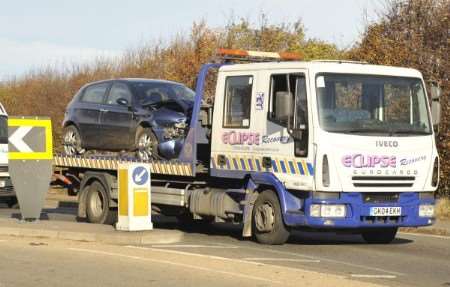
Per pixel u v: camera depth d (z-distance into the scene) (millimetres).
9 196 27969
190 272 12805
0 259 14117
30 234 17375
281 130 16438
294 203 16453
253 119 17094
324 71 16016
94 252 14938
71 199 32719
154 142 19438
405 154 16438
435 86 16938
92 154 21609
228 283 11898
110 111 20891
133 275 12555
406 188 16469
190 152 18438
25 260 14016
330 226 15836
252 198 17281
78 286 11711
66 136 22438
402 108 16625
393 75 16625
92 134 21469
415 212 16609
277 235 16719
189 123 18875
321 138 15742
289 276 12508
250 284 11828
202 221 21453
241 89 17469
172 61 35281
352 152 15922
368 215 16062
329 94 15969
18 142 18844
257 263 13867
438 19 24906
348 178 15875
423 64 24734
